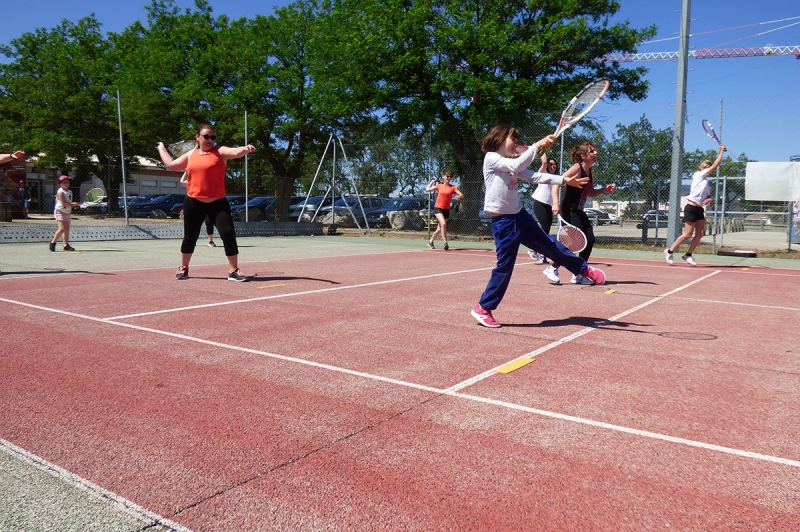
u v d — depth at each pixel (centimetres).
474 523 219
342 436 297
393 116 2383
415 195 2066
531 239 554
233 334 516
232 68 3195
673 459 275
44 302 661
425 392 366
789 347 496
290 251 1454
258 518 221
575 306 683
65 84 3478
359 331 534
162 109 3216
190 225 841
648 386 384
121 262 1104
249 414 326
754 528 218
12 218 2197
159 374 396
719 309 679
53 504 229
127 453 275
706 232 2745
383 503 232
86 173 2245
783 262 1350
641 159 1694
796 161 1403
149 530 212
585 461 272
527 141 1798
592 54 2269
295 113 3166
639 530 215
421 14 2150
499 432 304
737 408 344
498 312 639
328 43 2534
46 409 331
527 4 2230
